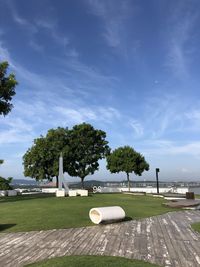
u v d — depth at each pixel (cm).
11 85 2822
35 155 5316
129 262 940
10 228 1444
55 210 1981
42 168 5369
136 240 1220
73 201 2641
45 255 1026
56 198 2994
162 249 1104
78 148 5278
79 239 1227
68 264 912
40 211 1945
